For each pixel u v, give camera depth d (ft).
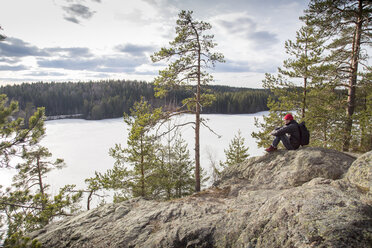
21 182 41.27
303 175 17.38
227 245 10.23
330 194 9.26
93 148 150.41
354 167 13.48
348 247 6.47
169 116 31.32
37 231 16.22
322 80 30.63
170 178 38.96
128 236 13.32
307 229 7.53
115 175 32.81
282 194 10.78
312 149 19.76
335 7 28.17
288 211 8.95
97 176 32.60
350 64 31.04
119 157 35.04
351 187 10.84
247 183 19.97
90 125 253.85
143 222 14.53
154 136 31.53
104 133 206.49
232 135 168.04
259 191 16.83
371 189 10.35
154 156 36.73
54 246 13.73
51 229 16.29
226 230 11.12
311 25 30.40
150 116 30.09
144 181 35.70
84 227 15.30
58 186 86.53
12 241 12.37
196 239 11.44
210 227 11.87
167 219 14.35
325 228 7.23
